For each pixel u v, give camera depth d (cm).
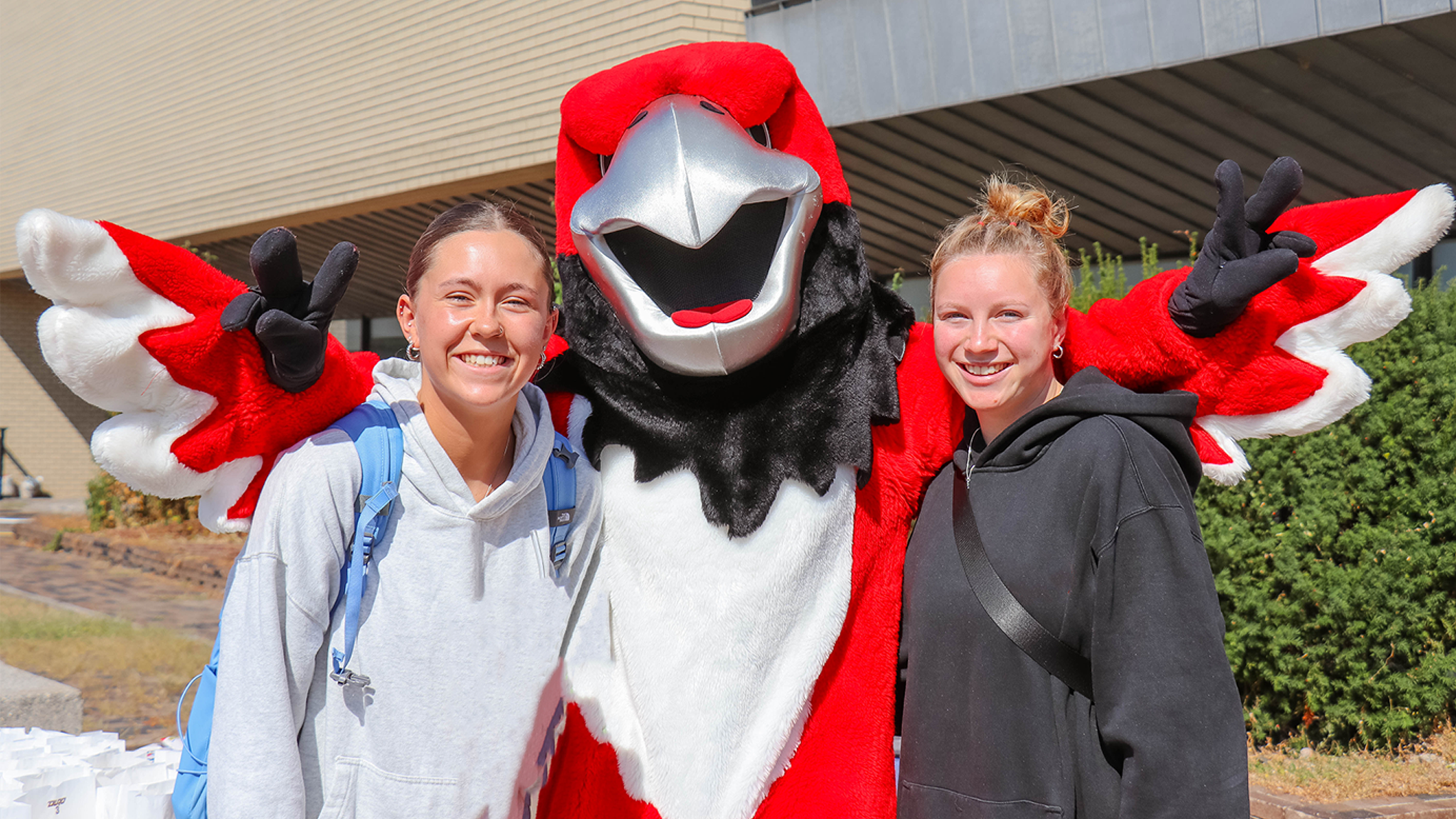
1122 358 222
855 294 230
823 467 216
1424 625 462
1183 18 600
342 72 1077
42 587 930
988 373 204
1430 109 612
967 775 187
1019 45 659
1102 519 183
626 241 221
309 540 173
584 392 235
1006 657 187
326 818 172
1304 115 641
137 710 544
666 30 808
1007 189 213
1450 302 469
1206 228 774
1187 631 174
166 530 1202
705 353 211
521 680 186
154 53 1325
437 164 989
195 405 185
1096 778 181
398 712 175
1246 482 487
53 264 166
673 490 217
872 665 221
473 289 182
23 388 1828
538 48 898
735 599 211
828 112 753
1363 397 216
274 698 166
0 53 1616
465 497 183
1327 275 214
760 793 210
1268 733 490
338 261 176
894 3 707
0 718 389
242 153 1202
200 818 176
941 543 203
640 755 215
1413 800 408
